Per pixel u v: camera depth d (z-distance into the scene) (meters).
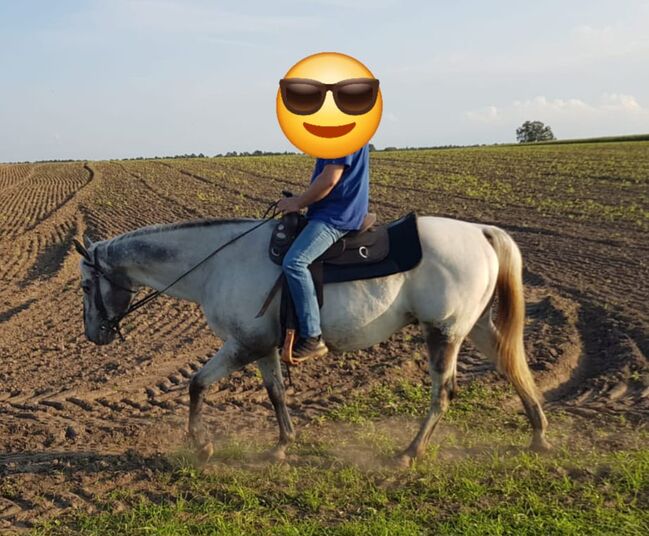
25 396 7.58
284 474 5.16
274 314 5.16
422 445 5.30
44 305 12.30
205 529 4.33
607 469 5.04
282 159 63.84
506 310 5.41
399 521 4.32
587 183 29.59
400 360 8.22
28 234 21.27
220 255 5.38
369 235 5.16
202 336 9.97
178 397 7.42
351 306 5.06
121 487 5.11
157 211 26.03
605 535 4.02
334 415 6.54
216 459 5.54
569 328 9.23
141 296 12.52
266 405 7.10
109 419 6.81
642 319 9.39
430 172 38.91
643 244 15.70
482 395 6.97
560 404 6.78
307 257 4.93
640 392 6.94
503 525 4.22
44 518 4.65
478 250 5.23
